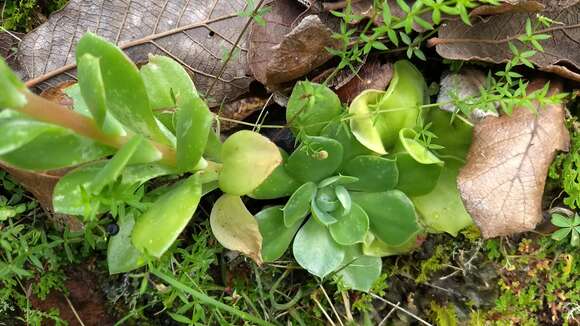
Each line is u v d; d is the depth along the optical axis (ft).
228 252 0.92
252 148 0.76
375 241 0.91
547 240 0.94
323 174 0.86
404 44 0.89
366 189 0.88
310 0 0.85
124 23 0.86
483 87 0.86
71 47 0.86
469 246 0.95
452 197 0.90
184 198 0.74
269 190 0.86
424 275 0.96
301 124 0.84
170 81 0.81
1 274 0.79
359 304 0.95
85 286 0.93
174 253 0.92
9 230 0.81
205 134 0.70
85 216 0.64
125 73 0.69
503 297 0.95
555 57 0.86
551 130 0.84
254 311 0.94
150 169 0.75
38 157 0.65
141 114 0.72
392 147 0.91
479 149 0.84
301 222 0.90
